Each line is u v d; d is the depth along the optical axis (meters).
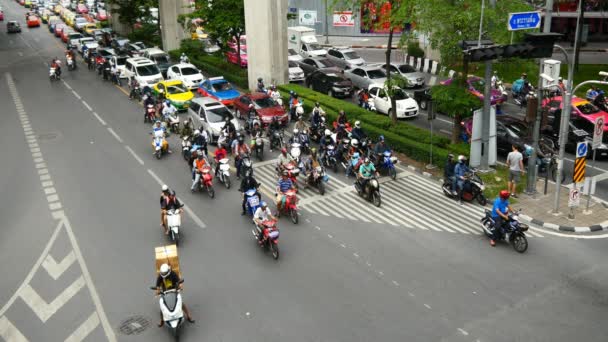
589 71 35.88
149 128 28.11
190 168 22.12
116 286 13.95
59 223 17.66
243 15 36.69
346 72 34.94
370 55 46.59
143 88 33.06
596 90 27.75
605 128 22.30
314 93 30.78
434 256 14.95
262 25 32.50
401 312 12.45
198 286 13.82
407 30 22.50
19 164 23.30
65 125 28.92
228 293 13.48
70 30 61.09
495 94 28.39
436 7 19.28
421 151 21.89
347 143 21.77
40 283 14.25
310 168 19.67
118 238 16.53
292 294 13.34
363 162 18.92
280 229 16.92
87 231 17.05
